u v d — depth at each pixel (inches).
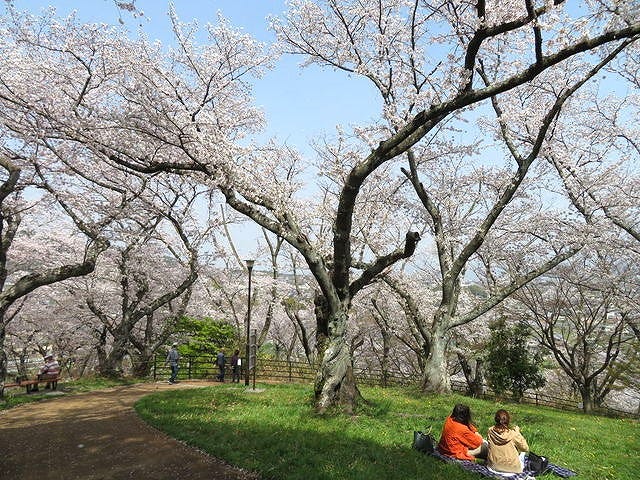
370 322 1061.8
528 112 610.9
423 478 230.2
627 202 627.2
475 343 839.7
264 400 456.4
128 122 461.7
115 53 458.6
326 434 306.7
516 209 748.0
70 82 480.7
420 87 536.7
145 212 737.6
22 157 509.7
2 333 490.9
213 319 1032.2
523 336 637.9
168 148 500.1
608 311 803.4
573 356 832.3
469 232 742.5
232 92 558.6
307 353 1008.9
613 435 388.8
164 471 247.1
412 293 845.2
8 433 348.8
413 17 530.9
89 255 534.0
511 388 616.7
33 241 828.6
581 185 631.2
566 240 651.5
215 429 316.5
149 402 444.5
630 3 303.3
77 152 546.3
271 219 425.7
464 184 761.0
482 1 335.9
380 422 363.9
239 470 244.2
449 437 275.3
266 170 469.4
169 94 454.9
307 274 1043.3
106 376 766.5
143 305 925.8
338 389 403.2
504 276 875.4
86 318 942.4
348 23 554.6
